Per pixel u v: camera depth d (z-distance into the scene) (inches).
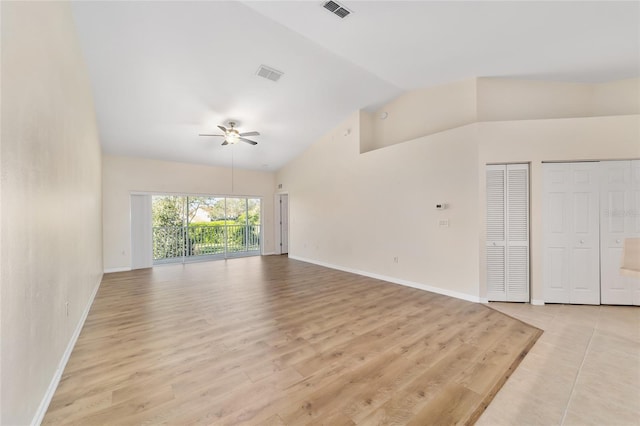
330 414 63.8
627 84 150.6
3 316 46.3
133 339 103.0
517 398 70.1
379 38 122.4
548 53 130.7
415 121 187.5
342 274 217.0
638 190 134.3
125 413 64.1
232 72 150.9
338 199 236.1
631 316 124.1
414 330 110.0
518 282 144.9
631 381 76.9
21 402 53.0
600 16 102.7
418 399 69.1
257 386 74.3
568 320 120.0
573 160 138.6
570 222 139.9
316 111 206.2
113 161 231.1
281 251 338.0
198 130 209.9
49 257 71.1
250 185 314.3
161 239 285.7
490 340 101.2
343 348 95.5
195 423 61.0
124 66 137.0
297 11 106.6
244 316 126.3
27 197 57.2
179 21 114.6
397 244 186.7
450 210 156.4
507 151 142.4
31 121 59.7
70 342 92.7
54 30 78.7
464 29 114.4
